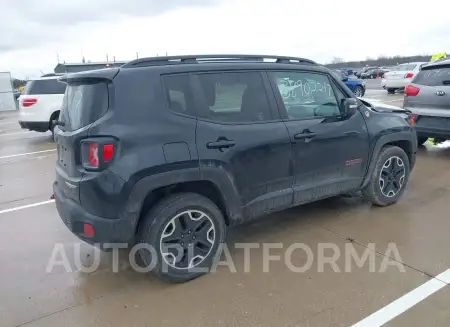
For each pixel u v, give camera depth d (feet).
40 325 9.04
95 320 9.17
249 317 9.05
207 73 10.83
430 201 15.71
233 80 11.22
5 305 9.84
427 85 21.65
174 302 9.76
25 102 33.68
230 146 10.70
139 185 9.47
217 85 10.92
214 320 9.00
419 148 25.16
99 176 9.27
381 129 14.39
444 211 14.65
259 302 9.60
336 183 13.42
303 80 12.77
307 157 12.42
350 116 13.62
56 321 9.18
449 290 9.71
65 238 13.73
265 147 11.37
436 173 19.42
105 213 9.43
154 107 9.86
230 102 11.09
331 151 13.01
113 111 9.44
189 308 9.49
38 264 11.90
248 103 11.41
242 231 13.69
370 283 10.18
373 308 9.15
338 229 13.51
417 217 14.21
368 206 15.49
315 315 9.00
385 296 9.59
